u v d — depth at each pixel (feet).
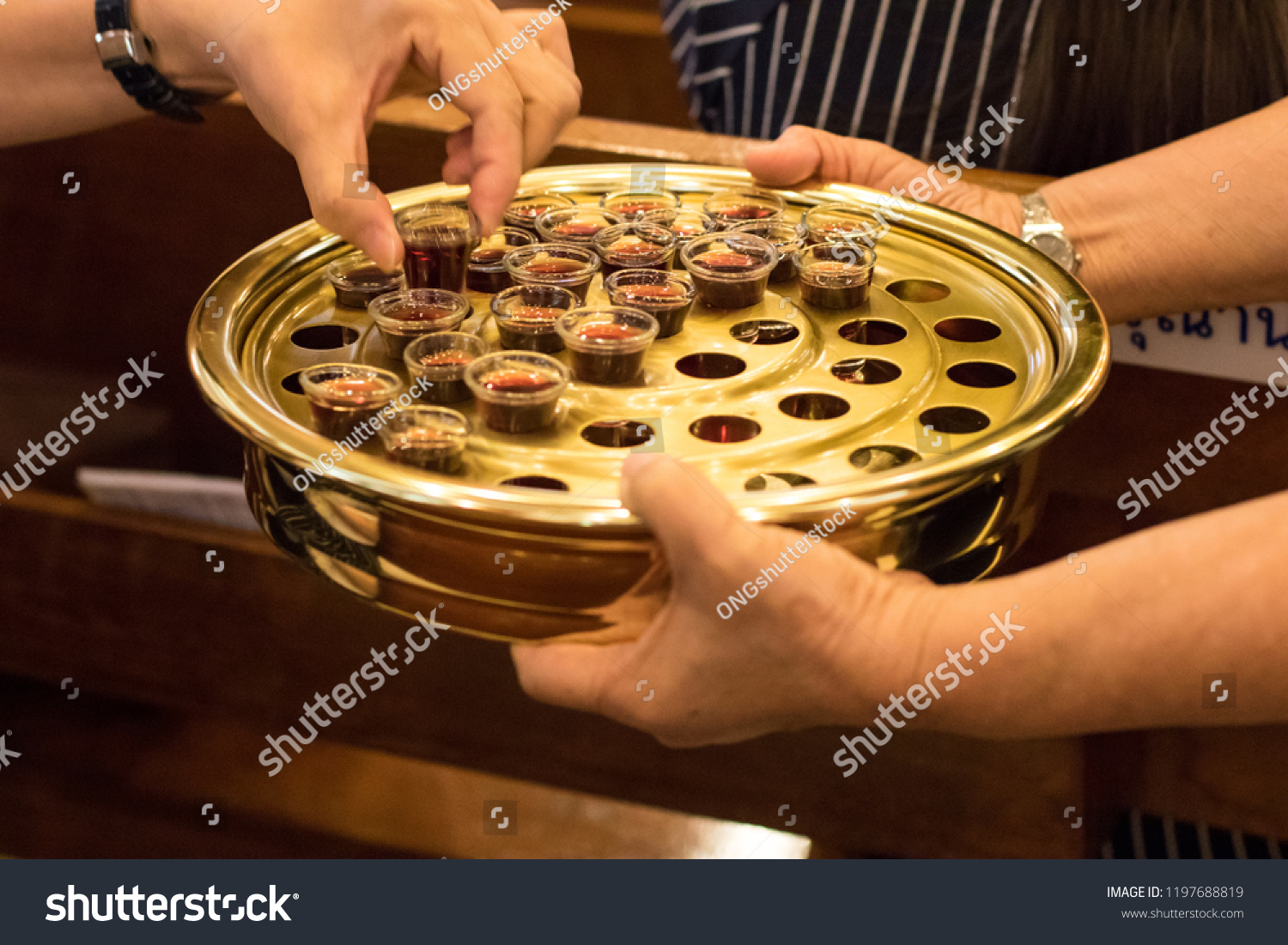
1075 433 3.53
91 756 4.34
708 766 3.53
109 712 4.50
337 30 2.58
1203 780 3.45
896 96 4.10
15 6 2.97
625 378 2.49
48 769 4.32
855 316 2.76
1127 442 3.50
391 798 4.15
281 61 2.54
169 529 3.77
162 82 2.95
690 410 2.42
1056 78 3.83
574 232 3.17
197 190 4.21
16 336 4.62
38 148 4.26
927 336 2.66
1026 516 2.29
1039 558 3.70
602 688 2.22
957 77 3.99
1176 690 2.19
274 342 2.67
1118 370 3.44
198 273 4.36
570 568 2.01
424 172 3.73
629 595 2.05
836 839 3.47
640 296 2.70
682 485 1.92
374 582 2.12
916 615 2.15
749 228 3.04
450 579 2.05
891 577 2.21
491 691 3.69
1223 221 3.13
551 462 2.24
